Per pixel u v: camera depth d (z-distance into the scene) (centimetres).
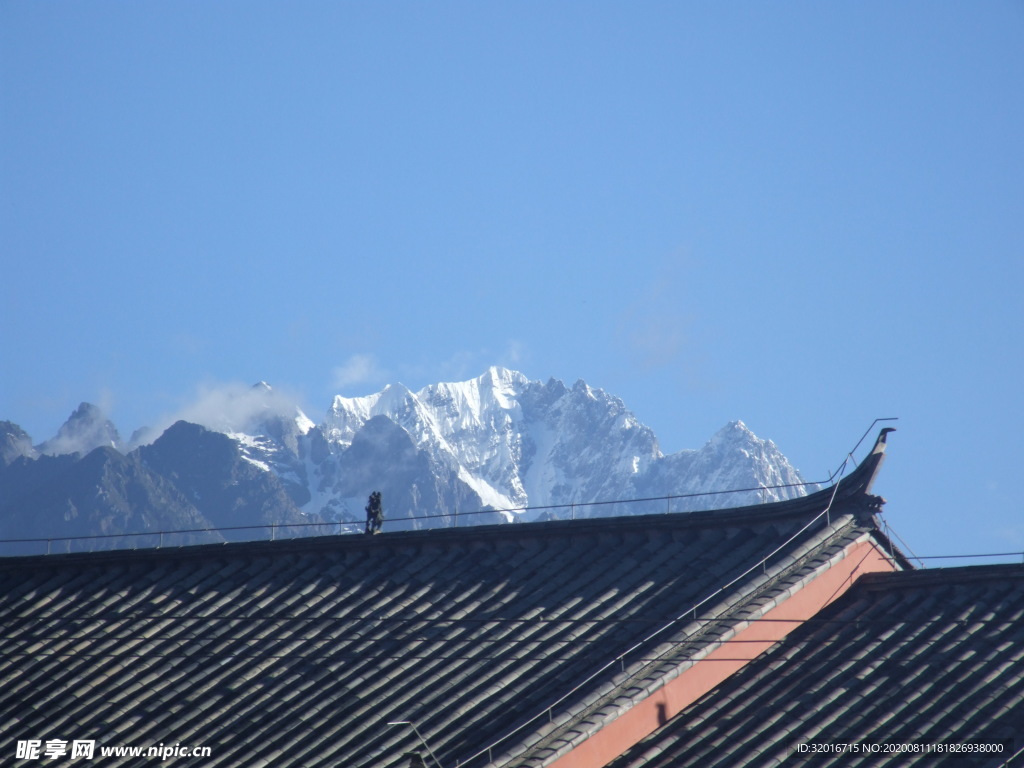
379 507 10606
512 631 8831
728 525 9306
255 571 10469
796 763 7400
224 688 8981
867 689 7881
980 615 8256
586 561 9481
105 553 10969
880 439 8988
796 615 8538
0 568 11169
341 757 7956
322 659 9056
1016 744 7100
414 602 9538
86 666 9625
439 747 7788
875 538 9062
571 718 7638
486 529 9938
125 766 8394
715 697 8112
